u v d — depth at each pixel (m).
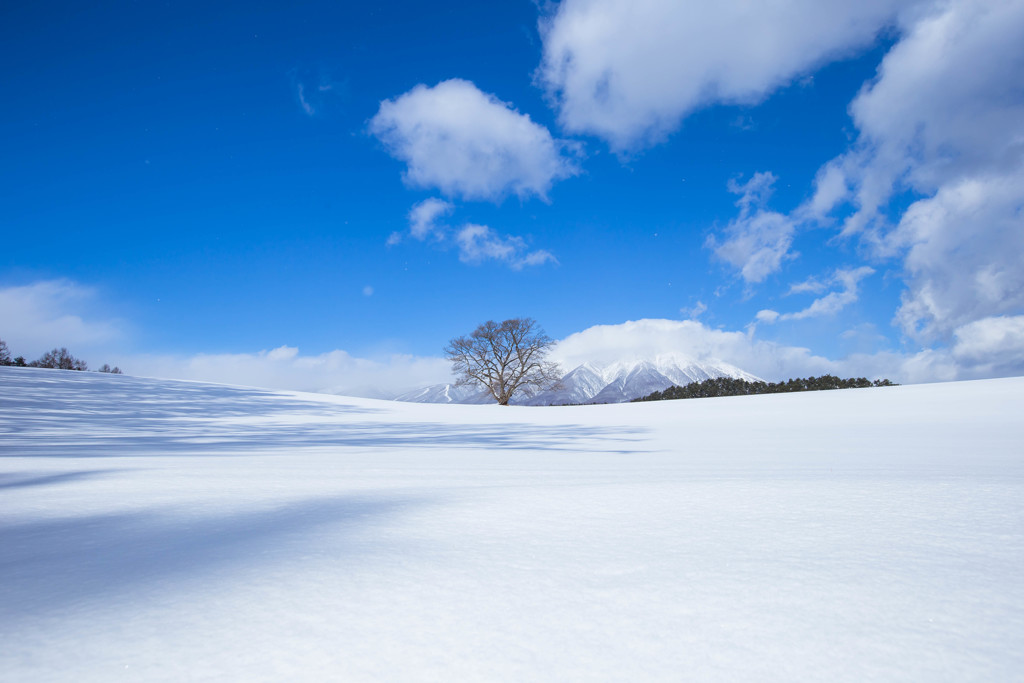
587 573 1.34
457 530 1.81
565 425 14.73
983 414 14.81
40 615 1.09
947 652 0.90
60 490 2.86
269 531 1.82
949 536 1.68
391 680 0.83
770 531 1.77
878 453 5.74
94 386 19.97
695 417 18.17
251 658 0.90
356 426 13.98
